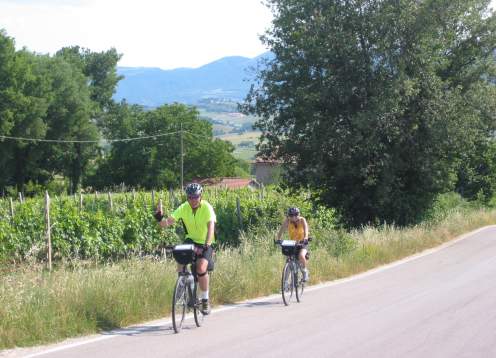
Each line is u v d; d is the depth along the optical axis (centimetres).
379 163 2900
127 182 8156
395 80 2731
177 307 871
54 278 994
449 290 1282
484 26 3130
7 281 939
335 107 2956
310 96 2794
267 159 3147
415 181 3153
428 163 3008
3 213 2384
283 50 2955
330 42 2822
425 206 3198
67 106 7356
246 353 743
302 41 2831
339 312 1040
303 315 1013
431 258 2025
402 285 1384
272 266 1369
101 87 8638
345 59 2842
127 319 926
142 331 877
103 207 2902
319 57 2838
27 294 888
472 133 3003
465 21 3116
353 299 1188
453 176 3145
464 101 3011
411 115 2928
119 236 2392
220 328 901
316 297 1226
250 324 933
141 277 1051
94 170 8138
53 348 759
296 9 2934
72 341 804
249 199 2925
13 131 6512
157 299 1007
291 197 3002
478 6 3142
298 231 1238
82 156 7675
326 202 3173
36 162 7269
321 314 1022
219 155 8325
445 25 2997
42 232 2161
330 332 872
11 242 2089
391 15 2791
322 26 2842
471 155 3416
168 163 8088
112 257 2378
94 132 7588
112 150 8294
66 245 2184
